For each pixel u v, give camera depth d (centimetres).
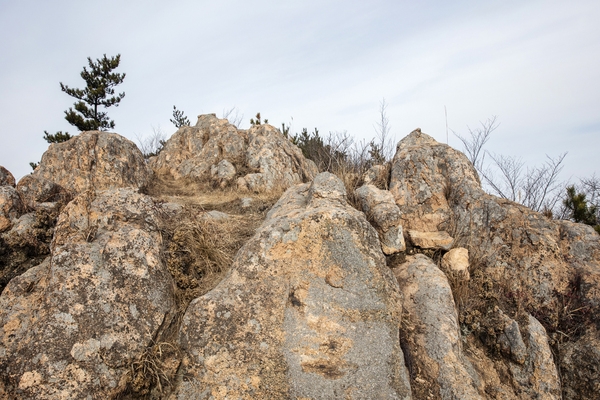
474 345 550
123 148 972
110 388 412
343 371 439
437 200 719
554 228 646
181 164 1152
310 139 1593
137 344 436
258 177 1017
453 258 628
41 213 622
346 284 488
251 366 433
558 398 502
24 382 397
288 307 473
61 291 443
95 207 523
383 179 791
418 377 484
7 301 470
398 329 480
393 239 637
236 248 613
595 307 558
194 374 431
